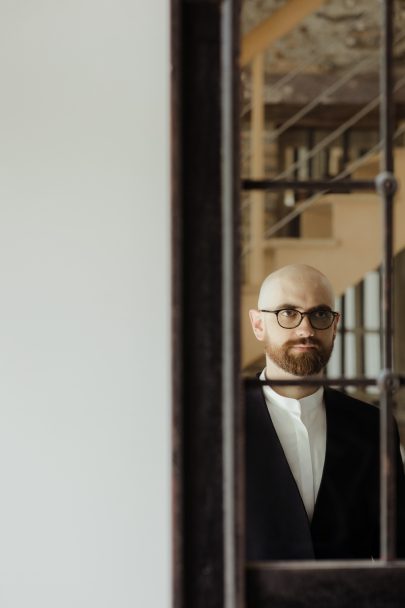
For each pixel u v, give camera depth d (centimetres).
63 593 155
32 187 156
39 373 155
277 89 467
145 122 158
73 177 156
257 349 311
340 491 171
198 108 141
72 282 156
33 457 155
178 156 139
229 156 140
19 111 156
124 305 157
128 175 157
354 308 518
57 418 155
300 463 172
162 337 157
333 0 472
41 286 156
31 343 155
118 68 157
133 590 156
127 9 157
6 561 154
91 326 156
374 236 324
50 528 155
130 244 157
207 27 141
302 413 175
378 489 171
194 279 141
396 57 475
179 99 139
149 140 158
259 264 317
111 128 157
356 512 170
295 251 322
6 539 154
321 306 182
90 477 156
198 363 141
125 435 156
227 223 140
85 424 156
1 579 154
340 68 470
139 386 157
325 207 370
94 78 157
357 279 324
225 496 140
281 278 184
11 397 155
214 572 140
